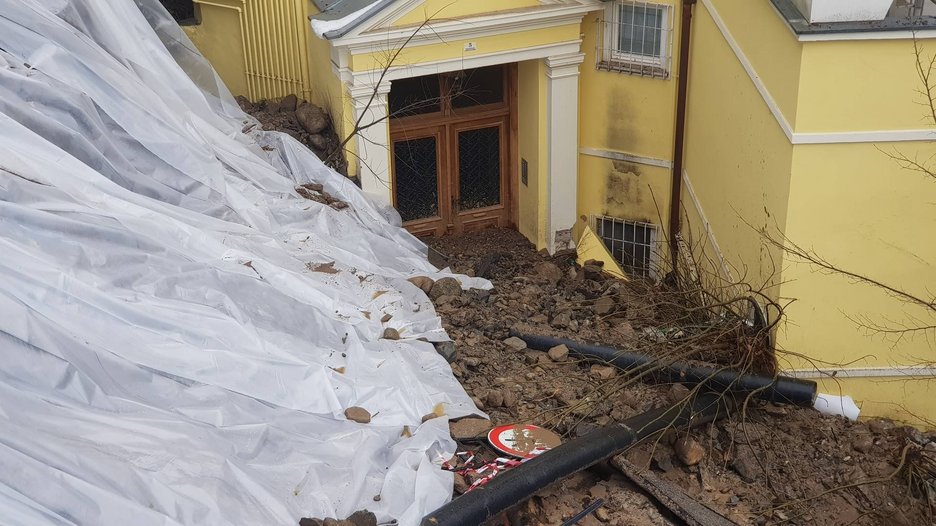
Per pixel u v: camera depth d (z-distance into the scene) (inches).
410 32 551.2
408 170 642.2
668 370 397.4
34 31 422.0
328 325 379.9
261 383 336.5
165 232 383.9
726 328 402.0
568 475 326.3
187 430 297.4
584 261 598.9
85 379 293.1
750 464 372.8
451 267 576.7
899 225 397.7
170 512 263.0
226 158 492.7
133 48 491.2
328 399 341.1
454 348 406.0
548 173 625.3
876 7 368.2
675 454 368.2
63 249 335.9
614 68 603.8
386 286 442.3
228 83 644.1
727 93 493.7
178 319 339.6
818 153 387.9
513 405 377.7
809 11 372.8
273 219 470.9
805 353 414.3
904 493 374.9
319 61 596.1
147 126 435.8
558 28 584.1
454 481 313.7
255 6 612.1
